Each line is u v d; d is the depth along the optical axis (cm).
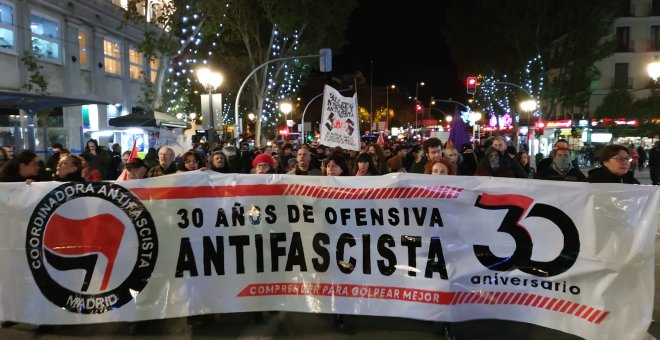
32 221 493
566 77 3553
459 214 470
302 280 495
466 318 465
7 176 606
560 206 448
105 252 492
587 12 3234
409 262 477
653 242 423
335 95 911
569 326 443
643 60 4153
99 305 491
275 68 3048
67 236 493
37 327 508
